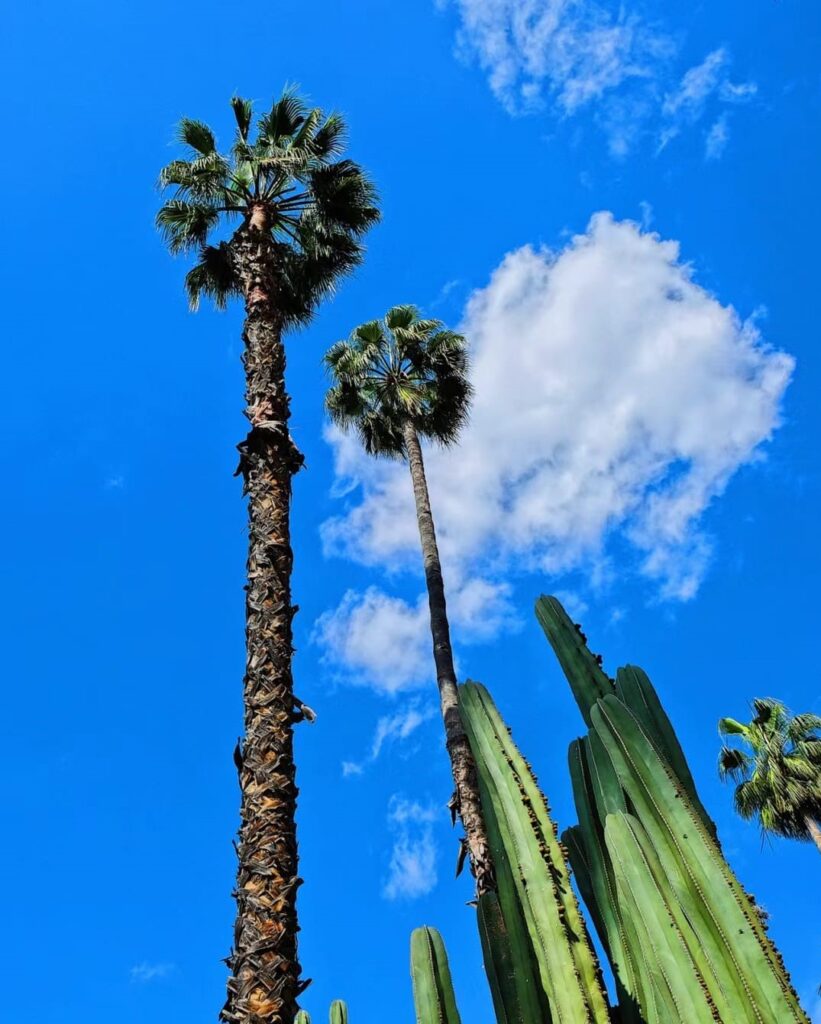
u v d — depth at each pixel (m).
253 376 8.19
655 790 3.88
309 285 11.34
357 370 16.12
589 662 4.84
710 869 3.57
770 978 3.22
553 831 4.44
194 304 11.35
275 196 11.02
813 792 17.08
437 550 13.12
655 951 3.42
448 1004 4.07
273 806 5.45
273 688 6.03
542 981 3.88
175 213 11.09
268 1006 4.62
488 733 4.93
